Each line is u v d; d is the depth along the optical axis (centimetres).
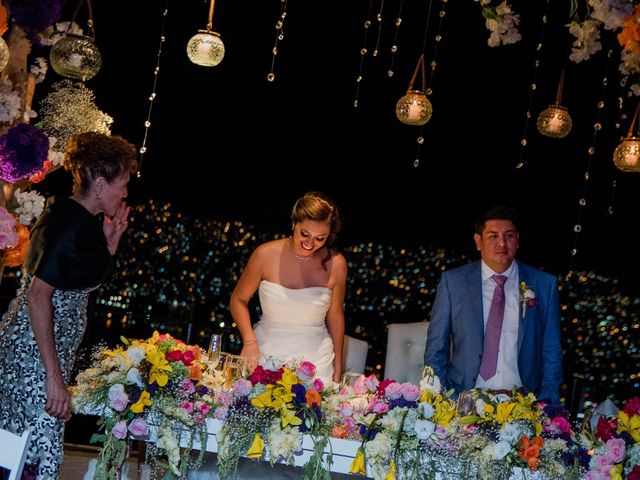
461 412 365
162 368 349
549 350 483
